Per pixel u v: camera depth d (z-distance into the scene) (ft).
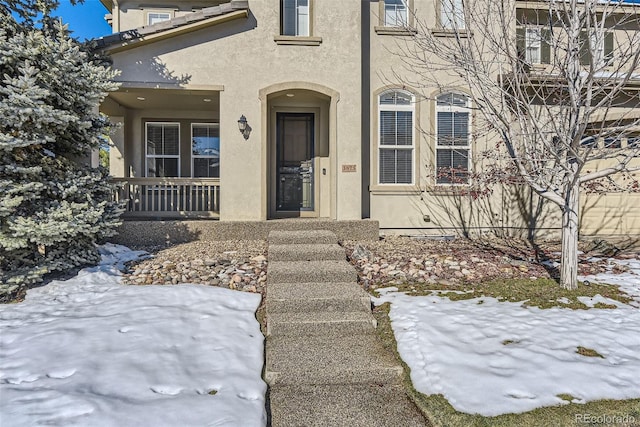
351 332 16.52
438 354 13.71
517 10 31.32
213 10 29.40
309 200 35.01
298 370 13.39
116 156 38.45
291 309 17.49
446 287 20.27
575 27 18.60
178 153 40.73
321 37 30.81
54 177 21.90
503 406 11.15
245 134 30.55
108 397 11.09
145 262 23.57
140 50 29.73
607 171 18.08
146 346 13.91
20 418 10.04
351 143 31.04
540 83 21.59
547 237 31.86
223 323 16.08
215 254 24.88
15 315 16.79
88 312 16.92
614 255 27.14
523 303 18.04
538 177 19.62
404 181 33.01
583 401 11.24
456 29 21.31
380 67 32.73
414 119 32.76
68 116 20.58
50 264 21.06
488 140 30.25
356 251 24.79
